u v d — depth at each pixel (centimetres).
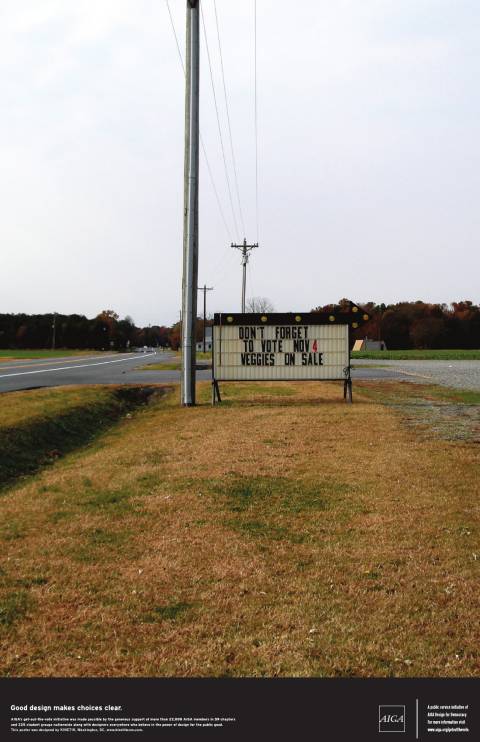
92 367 4350
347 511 730
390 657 414
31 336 17450
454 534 646
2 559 600
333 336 1905
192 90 1814
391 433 1278
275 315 1908
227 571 555
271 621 462
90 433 1611
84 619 472
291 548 613
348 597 500
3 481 1048
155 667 409
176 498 793
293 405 1838
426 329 13962
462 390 2519
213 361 1911
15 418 1473
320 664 407
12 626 462
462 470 929
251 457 1030
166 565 572
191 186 1823
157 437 1296
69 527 693
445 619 462
